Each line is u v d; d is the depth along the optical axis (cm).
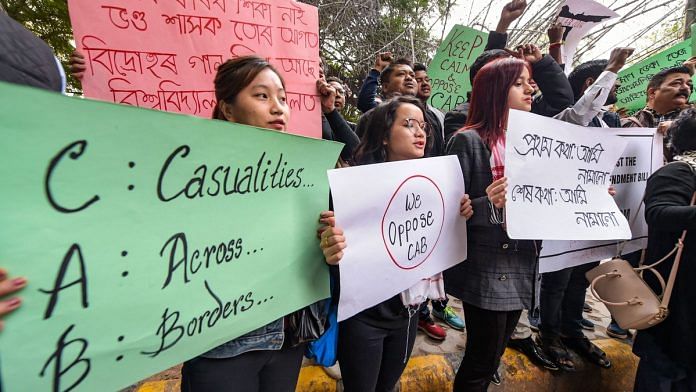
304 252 106
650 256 166
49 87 79
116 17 155
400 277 123
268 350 105
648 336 165
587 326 254
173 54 167
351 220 108
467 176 141
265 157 89
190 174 76
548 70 197
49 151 57
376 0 478
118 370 73
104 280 68
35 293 60
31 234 58
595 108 166
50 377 64
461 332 231
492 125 144
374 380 132
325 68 430
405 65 236
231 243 87
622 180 189
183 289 80
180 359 82
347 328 126
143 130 67
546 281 207
